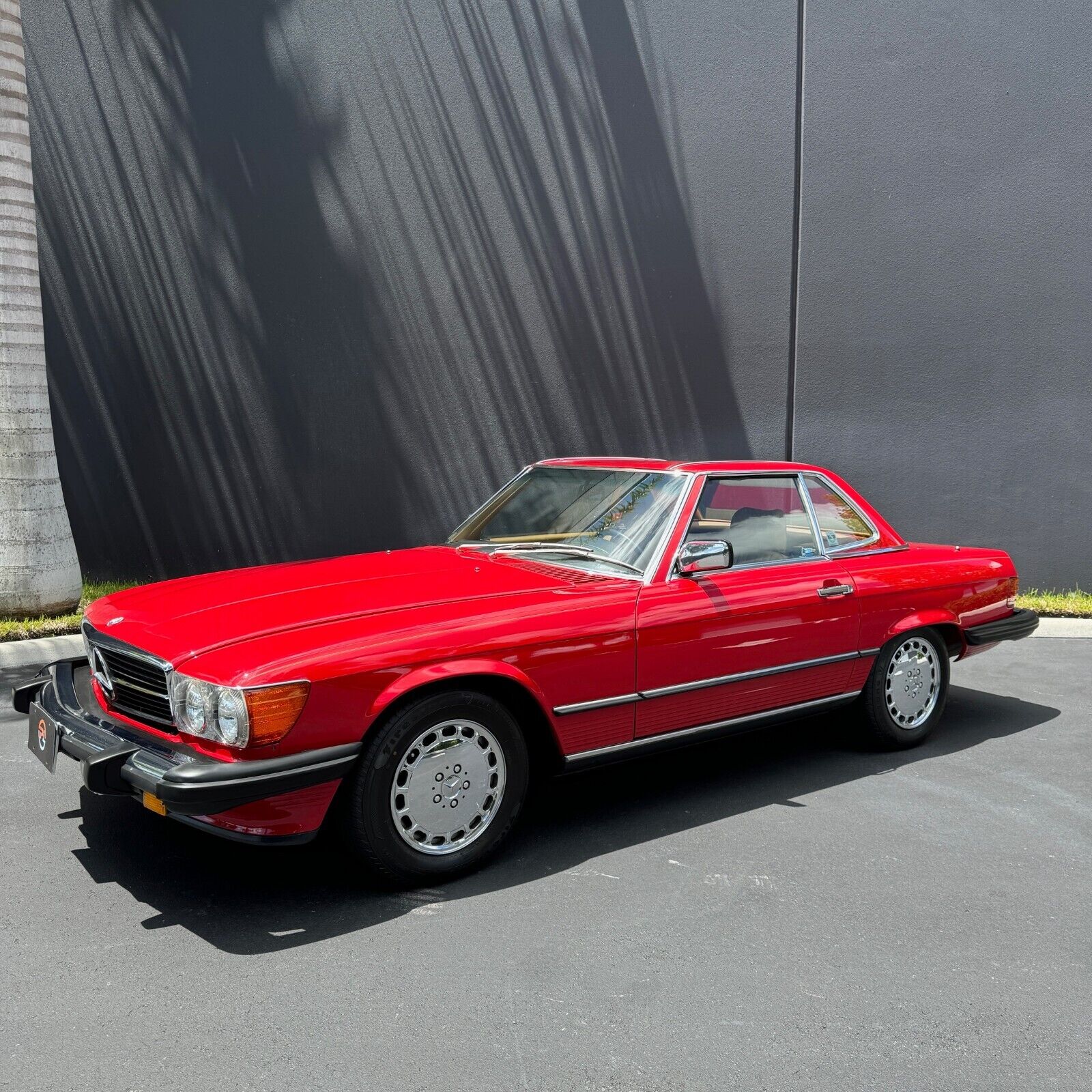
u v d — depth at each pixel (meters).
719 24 8.88
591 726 4.18
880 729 5.32
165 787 3.29
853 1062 2.77
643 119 9.04
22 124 7.84
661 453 9.30
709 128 8.98
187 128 9.62
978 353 8.93
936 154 8.80
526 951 3.35
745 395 9.17
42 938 3.41
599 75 9.05
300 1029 2.91
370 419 9.64
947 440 9.03
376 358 9.57
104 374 10.05
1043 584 9.10
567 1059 2.77
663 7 8.91
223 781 3.29
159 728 3.73
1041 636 8.21
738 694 4.66
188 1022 2.94
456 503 9.59
